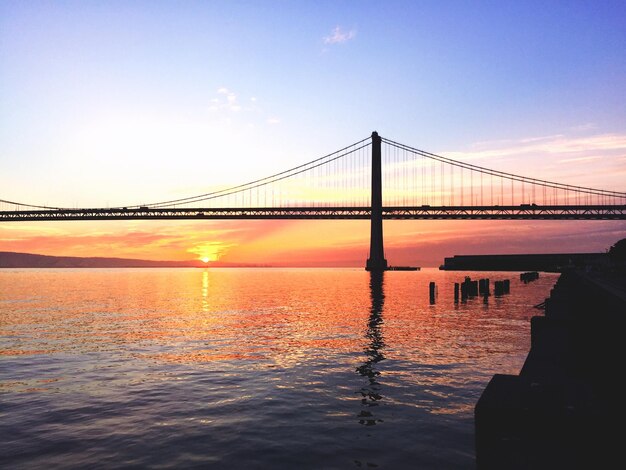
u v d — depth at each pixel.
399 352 16.94
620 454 2.72
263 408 10.34
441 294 49.28
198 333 22.48
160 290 63.59
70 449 8.05
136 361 15.81
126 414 10.00
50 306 38.56
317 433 8.72
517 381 3.73
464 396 11.11
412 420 9.38
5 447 8.16
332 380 12.84
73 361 15.89
